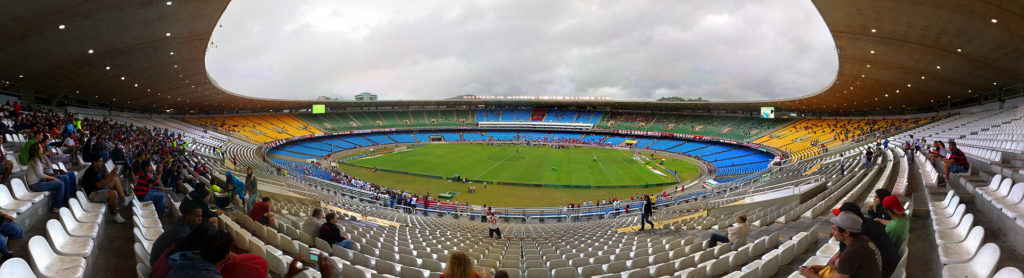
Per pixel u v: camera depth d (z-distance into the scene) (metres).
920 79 42.38
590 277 9.23
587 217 30.44
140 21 26.14
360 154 74.06
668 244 12.45
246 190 13.70
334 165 59.72
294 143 84.81
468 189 43.91
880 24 27.47
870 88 50.78
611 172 55.22
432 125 106.88
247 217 11.26
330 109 106.25
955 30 26.16
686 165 64.25
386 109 114.19
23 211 7.95
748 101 81.12
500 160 65.44
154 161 21.91
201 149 47.97
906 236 6.63
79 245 6.69
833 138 67.00
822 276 5.36
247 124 84.50
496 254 12.26
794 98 68.94
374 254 11.01
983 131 33.16
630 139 94.56
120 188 10.27
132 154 20.84
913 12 24.52
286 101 80.69
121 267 7.11
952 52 31.11
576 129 104.69
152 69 38.84
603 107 114.44
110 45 29.81
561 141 95.81
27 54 29.41
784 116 88.12
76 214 8.11
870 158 25.84
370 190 39.56
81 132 24.98
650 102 96.19
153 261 5.80
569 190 44.16
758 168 58.31
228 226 8.93
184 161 27.17
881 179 18.78
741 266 9.28
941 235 7.62
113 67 36.16
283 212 16.38
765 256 8.40
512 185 46.59
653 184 46.88
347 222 18.12
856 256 4.58
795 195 20.73
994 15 22.52
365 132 97.56
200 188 8.76
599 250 12.76
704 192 38.56
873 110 74.06
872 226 5.53
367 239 12.60
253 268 4.79
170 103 64.44
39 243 5.60
